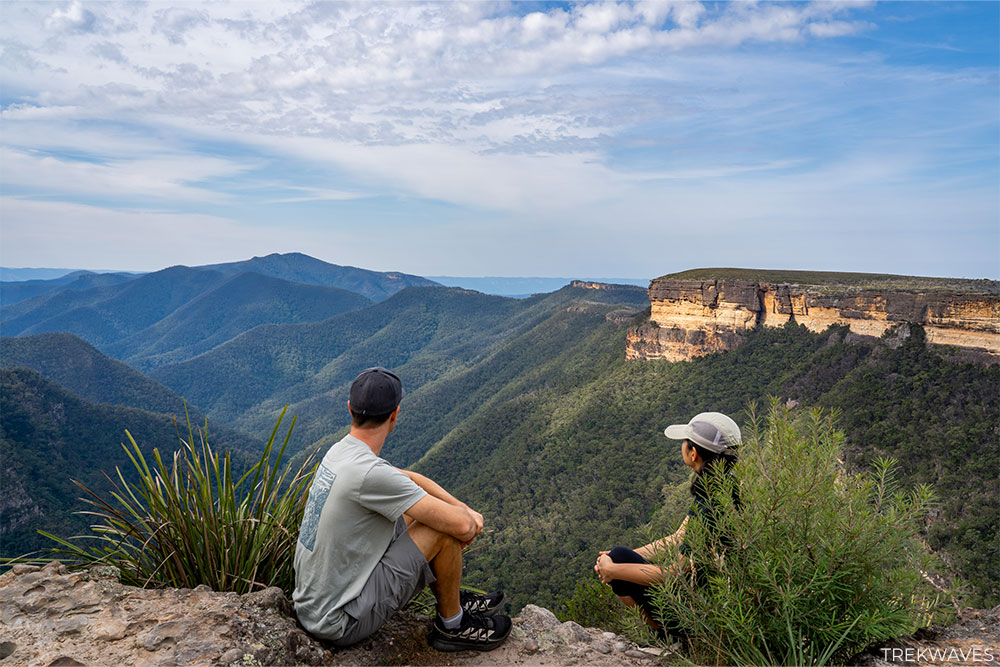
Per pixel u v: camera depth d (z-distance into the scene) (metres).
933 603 2.70
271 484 3.11
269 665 2.27
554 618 3.28
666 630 2.94
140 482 2.97
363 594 2.48
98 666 2.13
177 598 2.66
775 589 2.51
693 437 2.92
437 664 2.75
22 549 69.25
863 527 2.52
